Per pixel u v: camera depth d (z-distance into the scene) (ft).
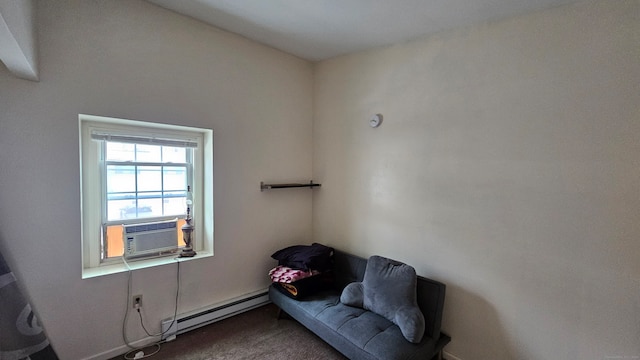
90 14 6.08
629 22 4.89
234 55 8.38
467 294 6.86
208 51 7.84
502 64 6.26
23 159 5.53
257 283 9.29
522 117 6.02
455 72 6.99
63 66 5.83
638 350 4.93
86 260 6.84
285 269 8.52
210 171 8.21
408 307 6.53
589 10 5.24
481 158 6.60
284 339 7.61
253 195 9.09
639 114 4.83
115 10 6.38
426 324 6.73
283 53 9.60
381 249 8.63
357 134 9.20
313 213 10.79
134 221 7.56
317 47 9.00
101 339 6.49
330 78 10.01
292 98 9.95
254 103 8.93
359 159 9.17
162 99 7.10
